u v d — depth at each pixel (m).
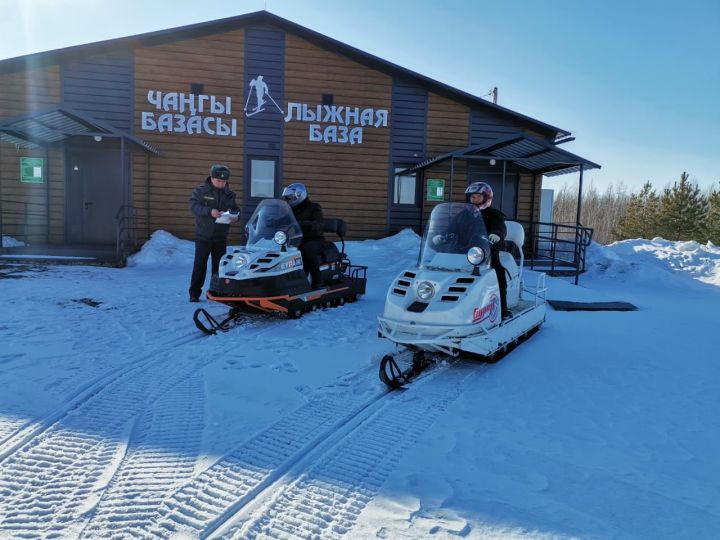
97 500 2.50
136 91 13.23
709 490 2.74
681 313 7.82
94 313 6.61
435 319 4.46
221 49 13.56
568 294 8.94
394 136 14.44
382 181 14.46
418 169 14.22
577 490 2.70
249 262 6.18
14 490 2.57
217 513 2.42
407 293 4.74
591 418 3.69
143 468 2.82
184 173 13.58
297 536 2.27
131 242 13.08
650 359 5.16
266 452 3.04
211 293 6.27
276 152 13.97
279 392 4.05
